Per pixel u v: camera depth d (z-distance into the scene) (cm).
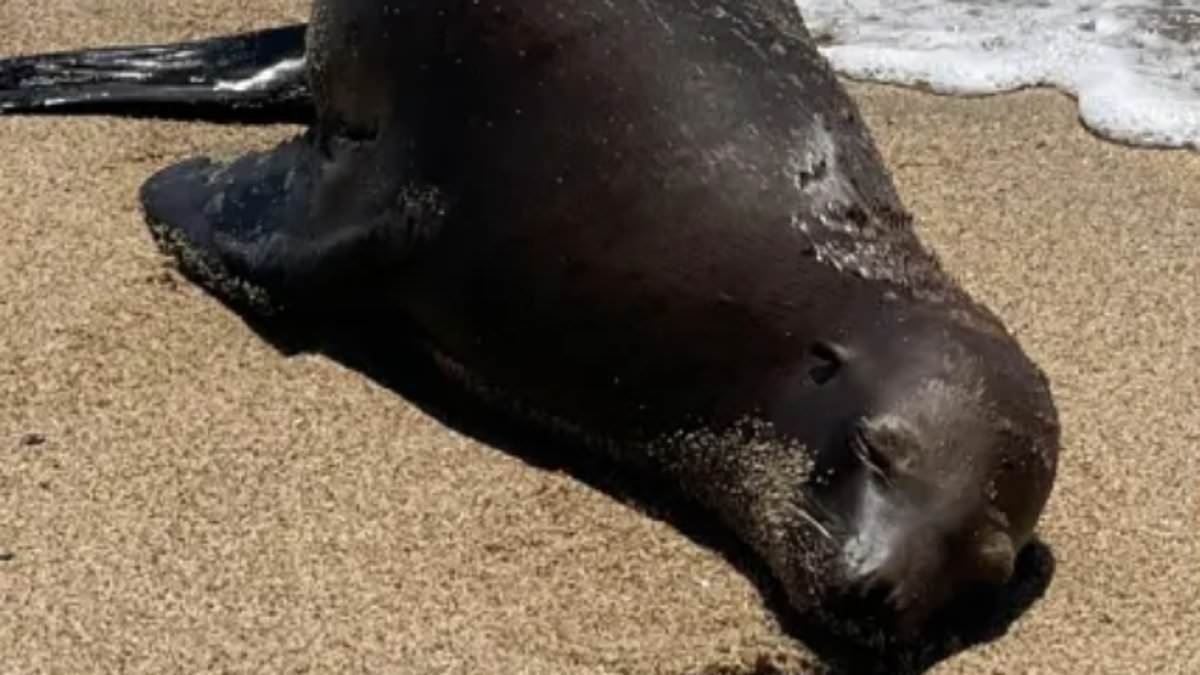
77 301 269
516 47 241
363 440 246
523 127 238
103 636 214
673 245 230
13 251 279
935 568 210
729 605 220
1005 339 229
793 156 235
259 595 221
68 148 303
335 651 213
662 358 229
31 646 212
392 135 250
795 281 227
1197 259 293
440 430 248
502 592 222
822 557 211
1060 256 293
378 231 250
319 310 263
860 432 215
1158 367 268
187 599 220
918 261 236
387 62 250
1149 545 235
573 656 213
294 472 240
